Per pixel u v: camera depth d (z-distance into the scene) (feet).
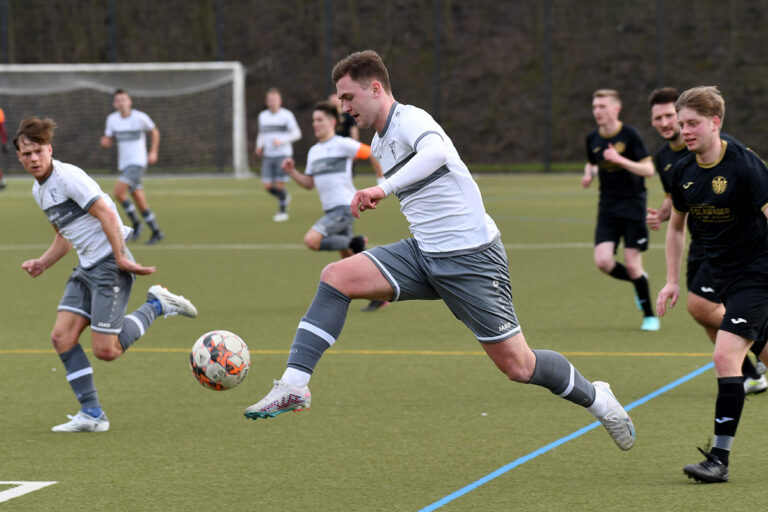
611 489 38.68
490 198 192.34
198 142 285.23
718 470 38.78
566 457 43.06
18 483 40.29
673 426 47.67
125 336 48.98
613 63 281.74
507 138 284.41
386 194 36.52
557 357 40.22
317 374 59.72
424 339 70.18
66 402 53.88
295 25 293.02
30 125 45.98
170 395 55.16
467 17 289.74
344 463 42.55
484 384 56.90
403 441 45.78
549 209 169.78
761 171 39.34
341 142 84.99
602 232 73.00
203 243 127.85
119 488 39.58
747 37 276.62
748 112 276.41
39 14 292.81
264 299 87.20
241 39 294.46
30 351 67.05
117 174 274.57
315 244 85.15
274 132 154.40
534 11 285.84
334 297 39.04
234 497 38.34
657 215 58.03
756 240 40.04
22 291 92.53
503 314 39.09
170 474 41.32
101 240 47.39
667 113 57.47
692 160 41.60
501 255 39.24
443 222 38.55
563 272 101.71
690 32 279.49
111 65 261.85
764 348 42.73
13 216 166.71
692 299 53.06
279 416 50.42
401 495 38.32
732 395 39.01
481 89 287.28
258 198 200.54
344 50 292.20
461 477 40.45
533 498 37.73
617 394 54.13
